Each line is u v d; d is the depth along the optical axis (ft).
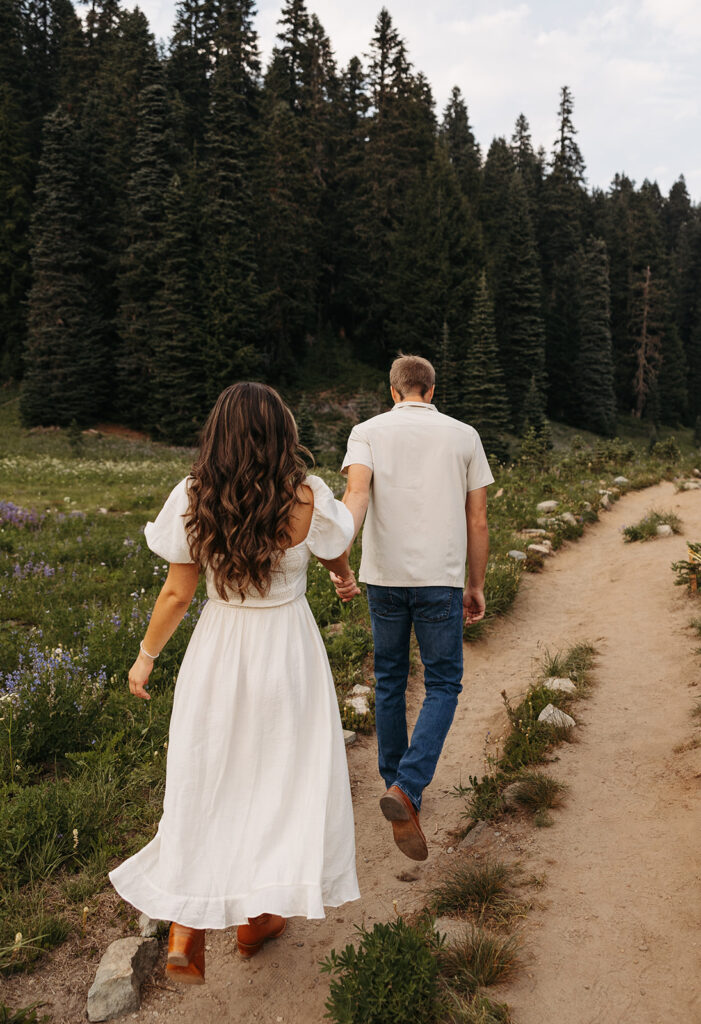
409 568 10.66
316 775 7.93
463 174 272.10
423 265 205.05
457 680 10.86
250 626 7.95
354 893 7.87
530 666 18.95
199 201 168.55
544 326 221.87
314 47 245.04
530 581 27.09
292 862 7.54
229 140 171.22
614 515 39.99
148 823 11.71
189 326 158.61
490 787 12.42
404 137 226.99
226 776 7.79
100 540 34.30
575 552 31.81
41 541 34.22
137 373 163.43
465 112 318.24
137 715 15.08
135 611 21.25
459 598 10.82
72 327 157.99
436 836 11.66
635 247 273.13
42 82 223.30
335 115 245.86
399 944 8.13
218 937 9.56
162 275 157.89
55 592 25.04
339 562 8.54
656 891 9.45
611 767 12.86
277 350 203.41
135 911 9.78
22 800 11.34
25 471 71.82
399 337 209.36
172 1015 8.23
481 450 11.10
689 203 397.60
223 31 232.73
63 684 15.01
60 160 159.12
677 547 28.94
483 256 212.43
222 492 7.55
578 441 63.57
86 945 9.20
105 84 213.66
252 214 189.88
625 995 7.88
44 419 156.25
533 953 8.60
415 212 212.64
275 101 229.25
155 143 164.35
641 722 14.48
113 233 170.50
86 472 73.77
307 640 8.22
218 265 162.91
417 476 10.72
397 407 11.39
